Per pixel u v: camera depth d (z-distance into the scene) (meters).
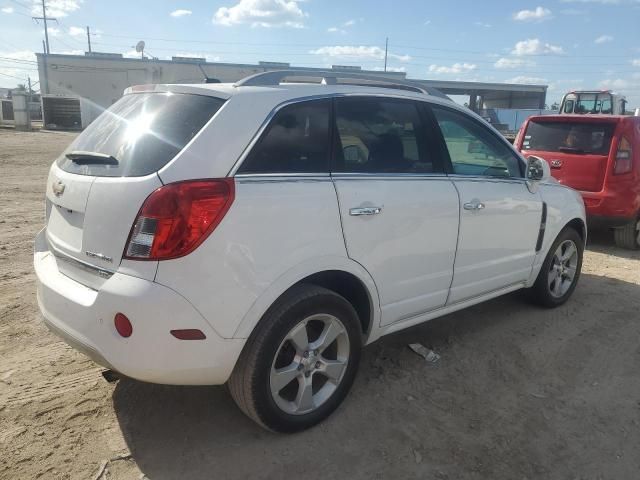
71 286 2.84
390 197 3.28
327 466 2.83
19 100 34.94
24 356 3.82
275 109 2.91
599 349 4.25
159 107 2.97
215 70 49.59
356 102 3.30
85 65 49.22
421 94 3.77
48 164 16.11
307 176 2.95
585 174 7.28
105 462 2.80
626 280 6.06
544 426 3.22
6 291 5.05
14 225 7.85
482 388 3.62
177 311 2.50
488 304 5.13
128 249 2.55
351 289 3.31
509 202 4.17
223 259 2.59
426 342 4.28
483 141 4.14
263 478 2.73
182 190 2.52
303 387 3.03
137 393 3.41
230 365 2.71
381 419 3.24
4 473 2.69
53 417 3.14
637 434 3.17
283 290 2.81
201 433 3.05
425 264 3.57
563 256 5.09
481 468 2.85
